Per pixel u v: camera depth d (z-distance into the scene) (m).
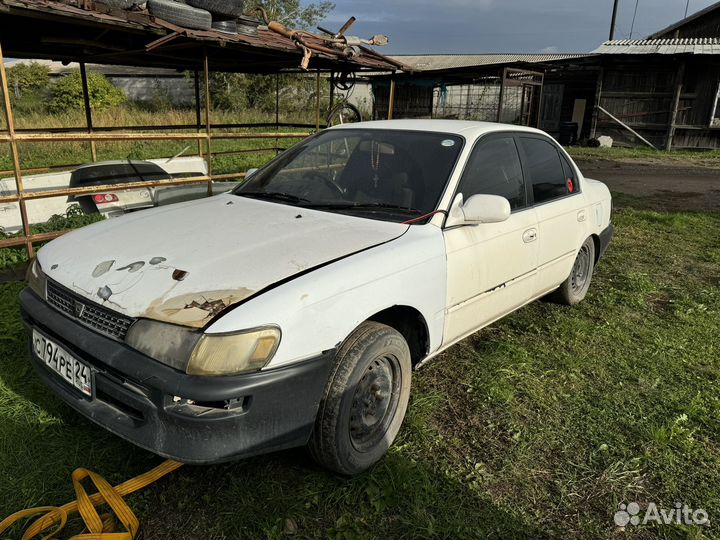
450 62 31.86
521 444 2.89
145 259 2.48
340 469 2.46
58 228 5.73
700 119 19.58
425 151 3.34
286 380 2.13
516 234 3.51
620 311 4.81
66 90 23.55
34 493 2.35
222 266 2.37
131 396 2.15
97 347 2.22
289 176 3.59
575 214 4.30
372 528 2.30
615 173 14.45
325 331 2.27
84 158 13.45
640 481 2.66
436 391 3.36
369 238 2.74
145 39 6.79
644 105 20.19
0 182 5.94
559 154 4.36
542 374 3.64
